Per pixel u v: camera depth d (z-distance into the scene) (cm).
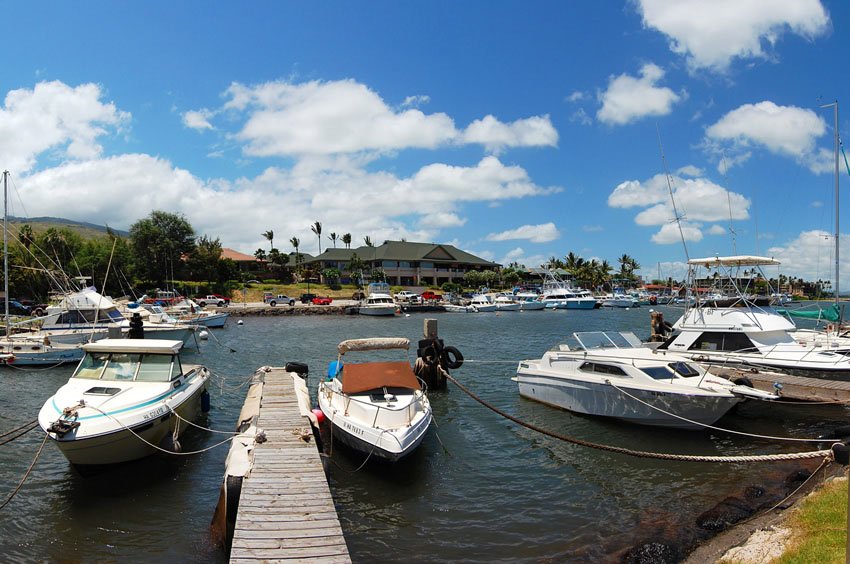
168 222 8950
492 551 954
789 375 1778
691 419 1495
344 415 1420
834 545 771
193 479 1273
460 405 1964
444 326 5566
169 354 1484
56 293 3916
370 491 1207
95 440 1159
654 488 1211
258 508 907
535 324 5781
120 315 3416
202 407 1766
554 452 1448
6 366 2709
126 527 1045
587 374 1731
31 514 1094
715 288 2202
